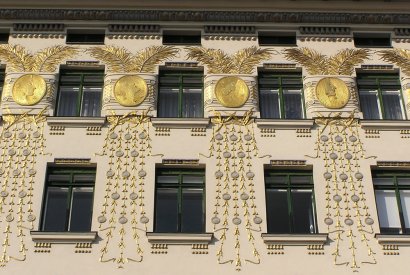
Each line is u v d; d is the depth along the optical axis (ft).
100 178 67.92
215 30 77.87
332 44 77.46
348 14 78.69
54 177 68.95
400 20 78.64
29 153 69.21
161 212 67.56
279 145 70.38
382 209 68.44
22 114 71.31
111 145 69.87
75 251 63.82
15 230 64.85
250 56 76.18
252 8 78.54
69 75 75.31
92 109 73.72
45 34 77.10
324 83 74.28
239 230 65.36
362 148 70.44
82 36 78.07
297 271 63.31
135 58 75.56
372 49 77.20
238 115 71.97
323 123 71.72
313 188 68.59
